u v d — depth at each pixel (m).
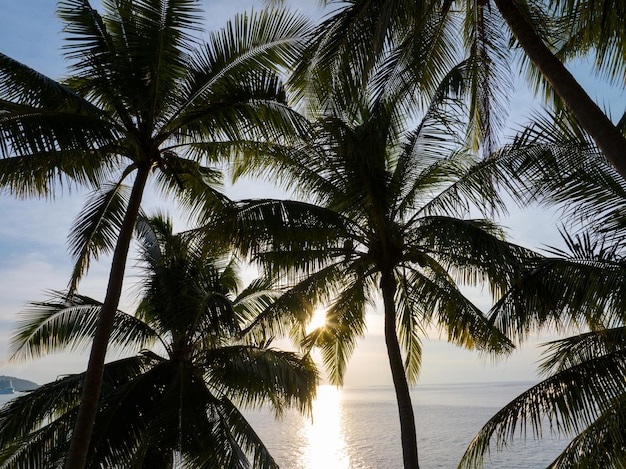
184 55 8.49
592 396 6.67
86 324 11.81
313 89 7.63
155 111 8.64
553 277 6.52
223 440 10.91
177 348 12.16
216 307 10.48
